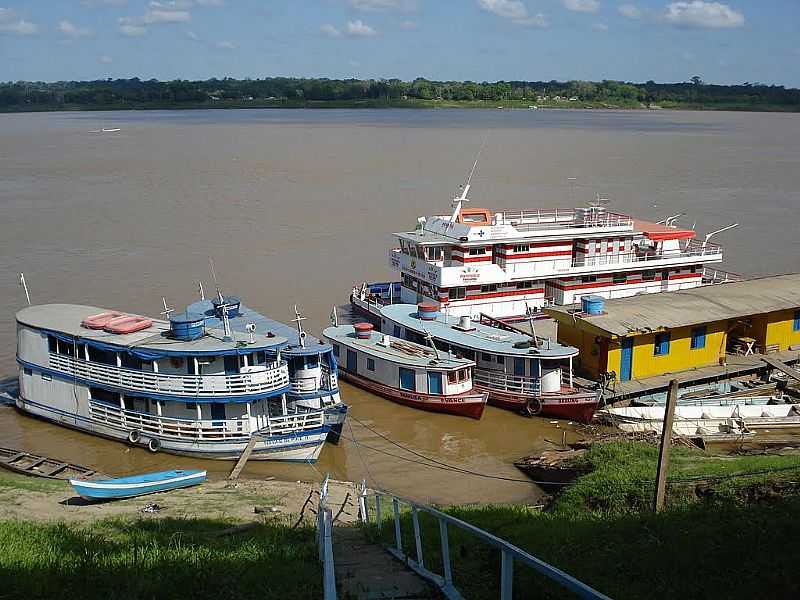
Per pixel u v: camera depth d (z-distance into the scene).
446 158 177.75
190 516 29.62
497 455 42.12
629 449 37.09
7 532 22.88
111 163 168.75
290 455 40.88
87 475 38.03
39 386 45.97
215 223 100.19
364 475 39.75
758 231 94.19
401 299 63.50
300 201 117.00
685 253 64.19
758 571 17.95
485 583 17.58
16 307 64.50
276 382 41.41
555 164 164.38
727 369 50.75
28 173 152.00
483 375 49.00
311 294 69.44
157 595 16.78
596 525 24.36
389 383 49.53
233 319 51.47
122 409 42.56
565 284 58.38
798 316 54.88
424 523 26.89
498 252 57.94
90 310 48.62
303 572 18.56
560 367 48.31
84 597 16.67
